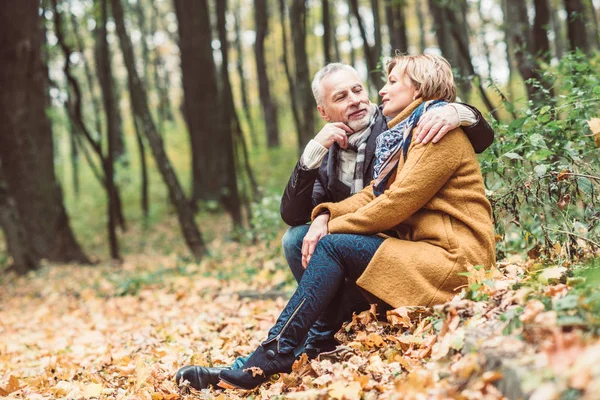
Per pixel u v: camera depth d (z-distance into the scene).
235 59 27.86
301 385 2.67
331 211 3.05
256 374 2.82
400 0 11.84
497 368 2.04
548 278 2.59
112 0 8.80
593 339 1.85
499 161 3.50
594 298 2.06
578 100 3.53
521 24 6.75
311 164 3.14
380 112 3.27
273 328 2.87
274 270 6.58
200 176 15.05
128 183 20.83
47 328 6.39
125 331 5.56
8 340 5.93
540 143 3.27
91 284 9.10
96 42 15.70
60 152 25.31
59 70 19.38
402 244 2.86
